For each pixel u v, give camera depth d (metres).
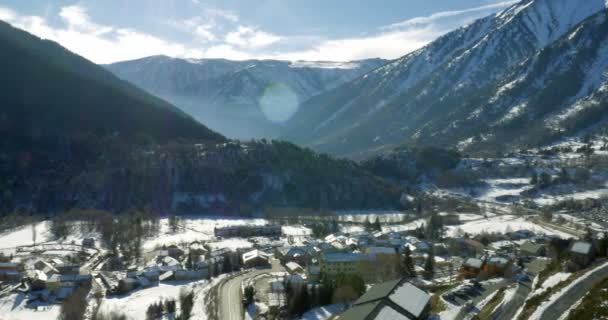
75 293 158.25
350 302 130.00
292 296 134.00
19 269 192.25
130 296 164.00
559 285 105.06
